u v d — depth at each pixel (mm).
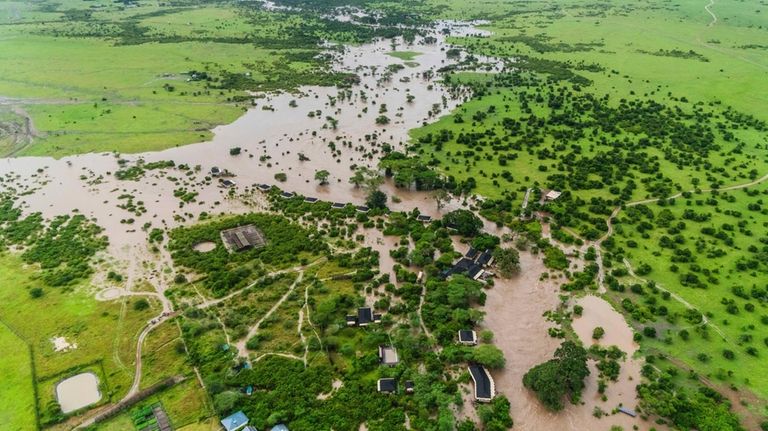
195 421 75375
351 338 90250
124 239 121750
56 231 125125
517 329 94188
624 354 87125
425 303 98250
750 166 149875
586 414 77375
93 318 96062
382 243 118750
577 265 110000
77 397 80125
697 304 97625
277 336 90812
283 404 76875
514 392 81250
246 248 117312
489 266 110000
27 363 86000
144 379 82625
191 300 100125
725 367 83562
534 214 129125
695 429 73938
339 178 150500
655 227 121375
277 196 139625
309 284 104250
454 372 83750
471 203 135000
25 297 102125
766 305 95812
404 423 74688
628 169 149750
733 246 113500
